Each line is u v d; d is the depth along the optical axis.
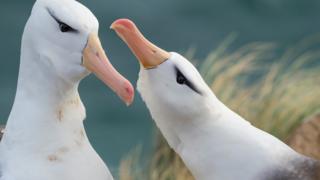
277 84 12.55
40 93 6.67
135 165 11.74
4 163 6.69
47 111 6.68
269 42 18.98
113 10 19.98
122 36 6.81
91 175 6.81
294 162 6.80
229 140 6.82
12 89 17.64
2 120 16.64
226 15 20.38
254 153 6.79
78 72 6.57
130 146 15.80
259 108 11.99
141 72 6.88
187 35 19.59
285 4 20.70
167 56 6.80
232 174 6.81
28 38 6.61
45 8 6.53
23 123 6.69
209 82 12.20
